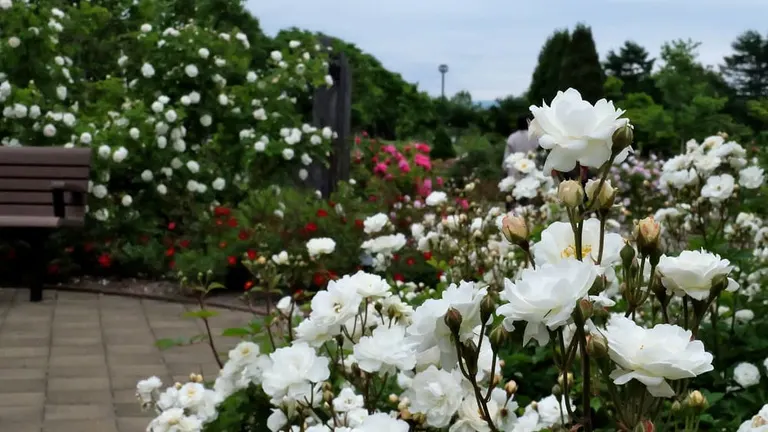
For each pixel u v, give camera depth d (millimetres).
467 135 31984
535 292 1394
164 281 8164
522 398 3188
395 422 1697
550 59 22734
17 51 8719
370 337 2115
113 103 9586
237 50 10039
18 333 6156
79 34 10906
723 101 19875
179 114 8859
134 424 4371
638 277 1649
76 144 8523
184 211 8836
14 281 8008
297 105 11867
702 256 1635
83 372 5238
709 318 3508
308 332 2236
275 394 2104
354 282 2205
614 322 1421
